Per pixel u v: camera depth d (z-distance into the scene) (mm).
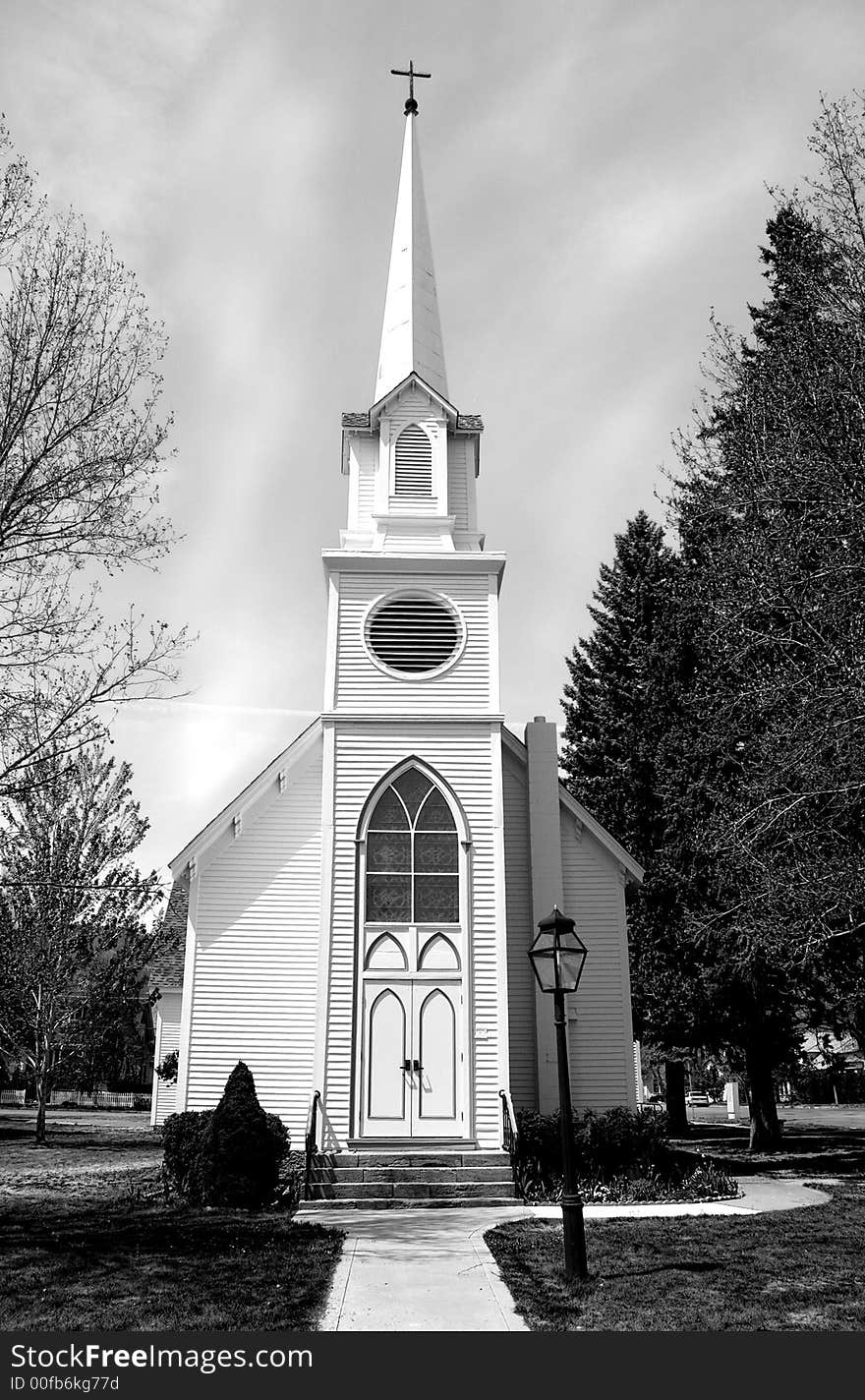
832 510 15547
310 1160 16234
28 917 28547
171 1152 16844
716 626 19156
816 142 16344
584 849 21547
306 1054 19453
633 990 29188
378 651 20312
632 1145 17219
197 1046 19359
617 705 35000
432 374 23516
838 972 22141
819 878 16297
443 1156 16703
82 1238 12430
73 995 29656
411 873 18969
